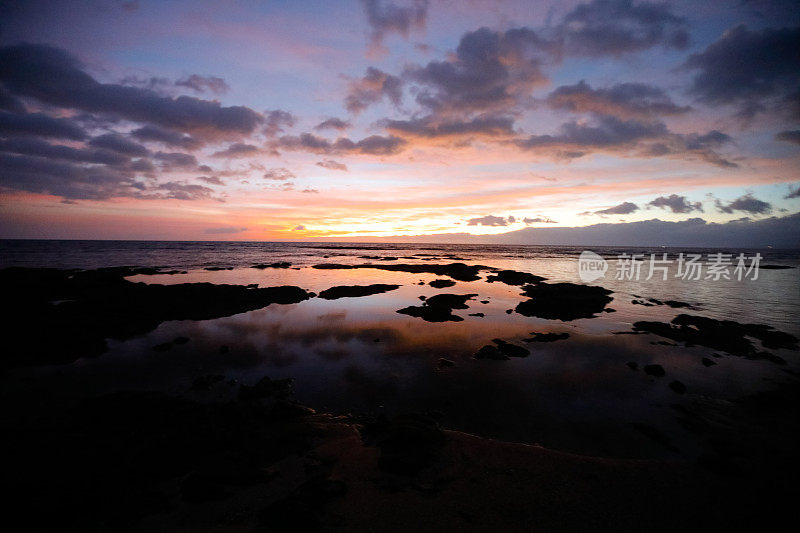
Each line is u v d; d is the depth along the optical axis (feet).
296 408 33.73
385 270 171.32
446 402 36.99
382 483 23.34
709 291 112.78
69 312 70.44
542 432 31.55
